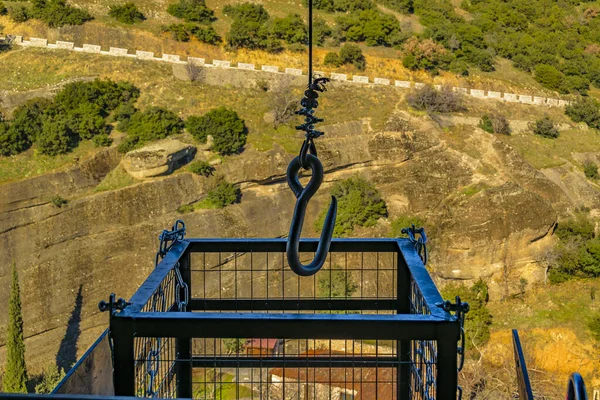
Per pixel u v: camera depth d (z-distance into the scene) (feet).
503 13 262.26
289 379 50.26
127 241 152.87
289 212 169.17
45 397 10.85
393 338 14.76
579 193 183.93
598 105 218.18
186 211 159.12
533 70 232.53
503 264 158.10
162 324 15.01
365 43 220.84
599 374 134.00
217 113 169.99
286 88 189.06
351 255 132.87
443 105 189.57
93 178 159.12
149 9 217.97
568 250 160.35
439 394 14.83
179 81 189.47
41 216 150.00
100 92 175.52
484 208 160.76
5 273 143.43
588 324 143.95
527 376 11.21
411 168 173.17
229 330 14.97
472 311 141.28
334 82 196.65
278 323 14.84
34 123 163.22
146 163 156.76
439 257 159.43
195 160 164.14
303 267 15.14
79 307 144.66
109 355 15.12
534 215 159.84
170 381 19.79
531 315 147.84
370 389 45.83
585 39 261.65
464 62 224.33
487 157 177.88
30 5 207.10
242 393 59.47
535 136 197.36
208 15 220.84
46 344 139.13
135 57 194.90
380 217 169.37
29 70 185.26
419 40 222.69
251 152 169.17
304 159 15.60
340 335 14.82
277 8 233.35
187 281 21.80
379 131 176.96
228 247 21.94
